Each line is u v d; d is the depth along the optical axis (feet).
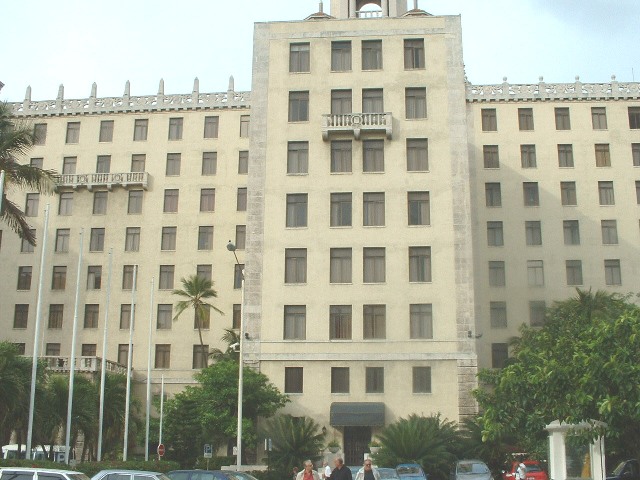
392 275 158.30
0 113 111.75
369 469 66.59
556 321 171.94
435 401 151.53
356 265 159.43
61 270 218.18
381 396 152.76
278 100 169.58
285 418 140.87
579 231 210.79
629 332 65.00
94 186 220.23
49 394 126.31
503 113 219.41
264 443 141.08
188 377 207.10
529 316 206.59
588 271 208.03
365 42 172.45
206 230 216.95
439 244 159.22
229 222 215.92
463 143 164.55
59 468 89.71
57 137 227.20
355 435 152.46
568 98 218.38
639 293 192.95
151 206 219.41
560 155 216.33
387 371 153.89
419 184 162.71
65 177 221.05
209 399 147.13
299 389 155.22
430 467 129.18
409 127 166.30
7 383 100.12
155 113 225.97
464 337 154.10
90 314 214.48
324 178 164.25
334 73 170.30
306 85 170.09
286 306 158.92
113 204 220.84
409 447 129.90
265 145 166.91
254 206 163.63
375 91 169.48
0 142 108.58
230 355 187.62
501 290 208.54
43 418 119.03
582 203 212.23
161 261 215.31
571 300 179.93
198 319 200.44
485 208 213.87
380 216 162.09
